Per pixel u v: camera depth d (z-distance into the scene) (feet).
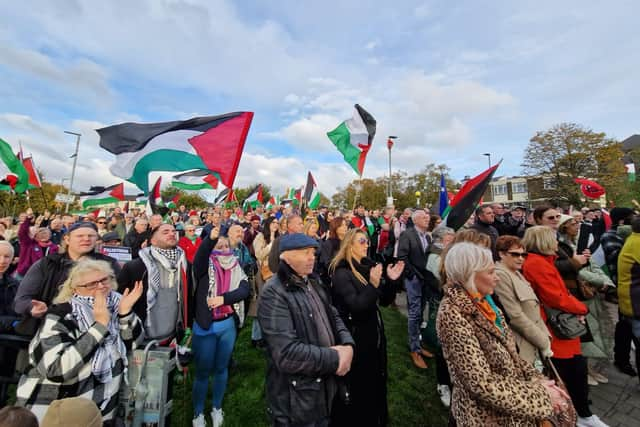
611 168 88.12
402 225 28.02
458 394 6.22
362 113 24.36
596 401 11.42
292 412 6.21
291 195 52.70
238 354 14.94
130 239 20.59
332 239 14.07
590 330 11.34
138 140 12.74
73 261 9.88
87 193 38.70
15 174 26.81
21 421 4.55
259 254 15.46
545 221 12.25
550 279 9.42
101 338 6.55
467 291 6.29
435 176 131.03
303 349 6.04
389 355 14.79
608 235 16.47
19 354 8.54
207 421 10.32
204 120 12.96
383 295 10.46
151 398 7.45
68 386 6.32
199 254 10.07
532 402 5.34
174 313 9.96
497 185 157.48
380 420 8.34
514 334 8.42
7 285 10.65
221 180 12.68
